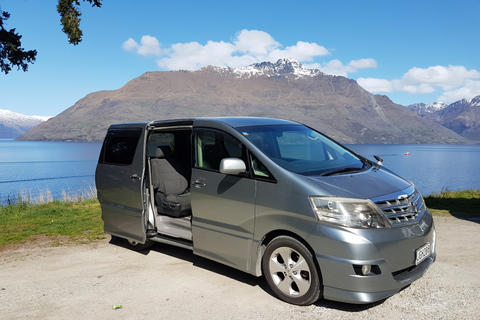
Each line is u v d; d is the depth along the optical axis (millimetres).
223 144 4340
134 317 3561
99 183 6035
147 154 5613
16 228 7504
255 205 3893
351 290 3301
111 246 6121
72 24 12539
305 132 4816
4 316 3695
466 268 4512
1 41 12922
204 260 5207
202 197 4426
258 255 3930
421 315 3357
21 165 144750
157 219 5566
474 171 137500
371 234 3311
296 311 3535
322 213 3434
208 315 3535
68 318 3598
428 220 3840
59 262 5395
